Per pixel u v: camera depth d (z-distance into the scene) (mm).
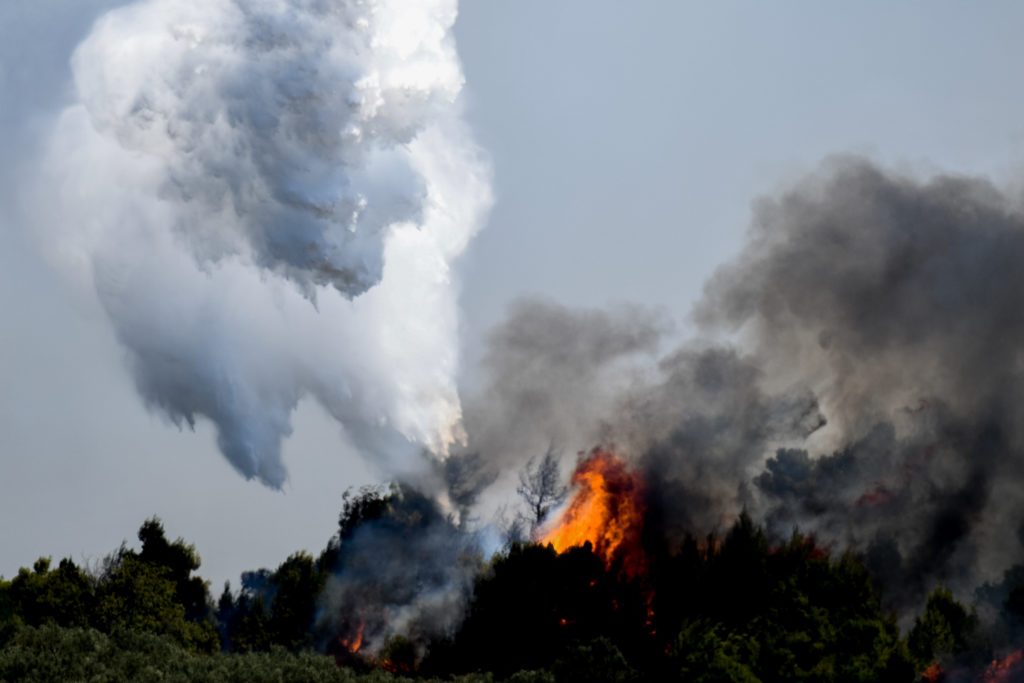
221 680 66625
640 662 75875
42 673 64125
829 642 72062
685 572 80188
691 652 72812
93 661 66500
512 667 76188
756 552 77250
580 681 71688
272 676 68688
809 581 75188
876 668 71938
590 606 79062
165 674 66688
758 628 72938
